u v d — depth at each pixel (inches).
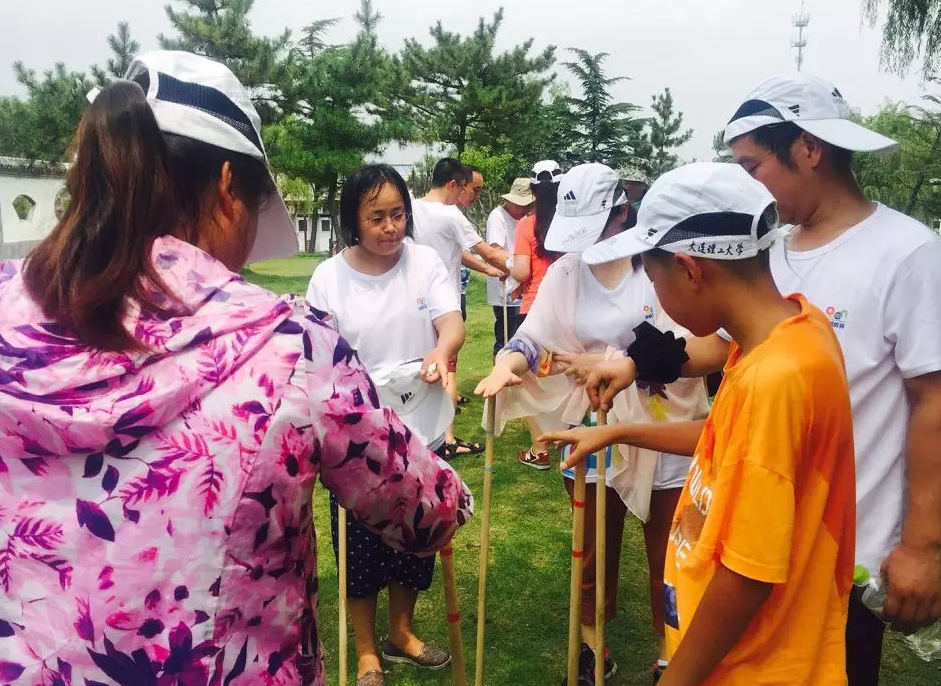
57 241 39.0
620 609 128.3
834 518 51.0
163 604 36.5
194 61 44.4
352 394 41.9
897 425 68.7
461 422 231.1
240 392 38.0
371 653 108.5
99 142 39.1
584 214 97.4
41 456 37.2
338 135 901.8
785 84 71.3
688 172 52.4
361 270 108.4
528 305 197.9
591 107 1275.8
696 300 53.6
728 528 48.7
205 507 36.8
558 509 167.3
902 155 639.1
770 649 51.8
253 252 53.4
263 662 39.1
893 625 67.3
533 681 109.6
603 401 77.4
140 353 37.0
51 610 36.6
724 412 50.7
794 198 72.5
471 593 133.3
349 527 105.9
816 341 49.4
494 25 1029.8
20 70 738.2
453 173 209.5
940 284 65.7
